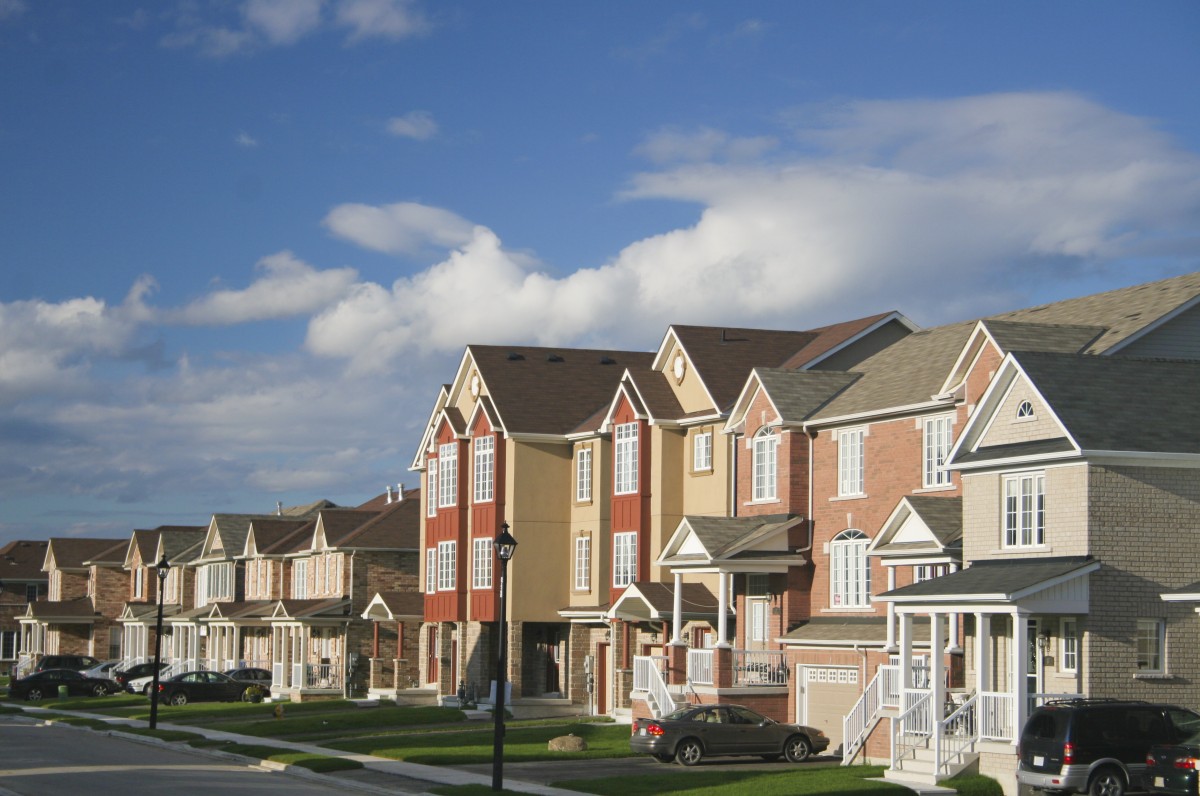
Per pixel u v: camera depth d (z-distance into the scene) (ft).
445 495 213.87
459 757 139.23
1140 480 112.06
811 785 110.63
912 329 177.58
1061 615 111.96
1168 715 101.09
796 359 177.17
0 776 123.54
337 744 159.02
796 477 155.22
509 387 204.23
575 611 191.83
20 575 421.18
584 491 196.34
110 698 255.09
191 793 111.14
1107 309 143.33
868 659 139.23
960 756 111.75
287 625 253.65
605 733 159.84
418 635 234.58
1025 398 118.01
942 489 137.49
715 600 167.63
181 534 353.10
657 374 184.44
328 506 355.15
